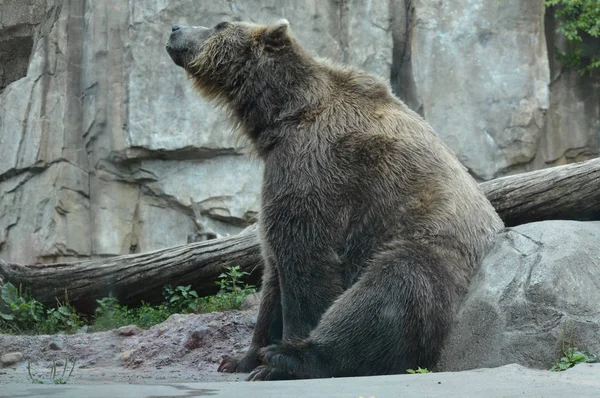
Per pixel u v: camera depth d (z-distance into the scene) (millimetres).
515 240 9938
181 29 11641
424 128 10461
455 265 9641
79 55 27062
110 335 12539
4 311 14820
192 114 26766
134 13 26766
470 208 10133
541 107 27609
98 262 15211
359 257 9766
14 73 10758
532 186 12688
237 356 10789
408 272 9117
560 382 6539
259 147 10625
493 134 27609
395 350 8930
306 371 8891
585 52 28875
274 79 10523
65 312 14906
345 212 9742
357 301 9055
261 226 10125
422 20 27766
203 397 5965
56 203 26766
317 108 10258
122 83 26734
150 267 14891
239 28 11078
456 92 27688
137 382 9031
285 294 9719
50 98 27188
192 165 27219
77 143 27094
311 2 27641
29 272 15312
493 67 27750
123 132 26609
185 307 14930
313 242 9617
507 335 9141
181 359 11594
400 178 9867
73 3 27156
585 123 28781
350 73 10719
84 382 8938
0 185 27875
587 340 8969
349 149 9922
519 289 9312
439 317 9164
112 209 26953
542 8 27891
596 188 12266
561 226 10070
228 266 14703
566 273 9312
